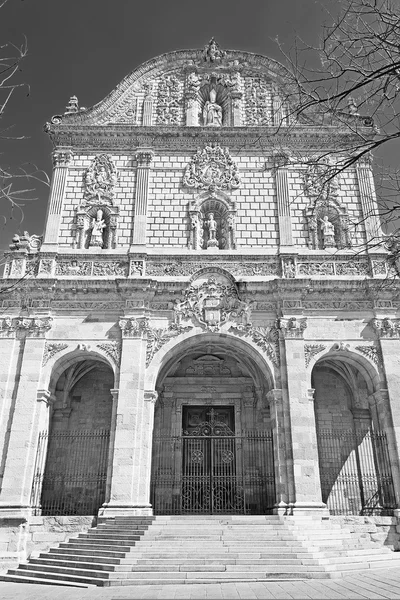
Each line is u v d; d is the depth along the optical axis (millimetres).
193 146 33844
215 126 33688
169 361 30391
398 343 27812
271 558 17812
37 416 26359
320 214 32344
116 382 27094
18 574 19859
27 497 24703
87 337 28062
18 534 23422
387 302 28641
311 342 27953
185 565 17250
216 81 36406
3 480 24828
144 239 30812
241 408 31453
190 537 19875
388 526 24156
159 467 29734
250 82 36000
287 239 30797
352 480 28719
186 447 30375
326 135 33188
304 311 28562
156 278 29312
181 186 32688
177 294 28984
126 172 33188
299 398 26375
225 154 33375
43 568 19625
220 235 32375
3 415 26391
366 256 29844
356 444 29500
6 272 29734
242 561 17547
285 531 20516
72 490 28562
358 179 32656
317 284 28781
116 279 28656
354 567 18188
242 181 32750
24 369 27156
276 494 25281
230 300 28781
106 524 22656
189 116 34656
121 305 28766
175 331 28234
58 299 28922
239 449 30234
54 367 27734
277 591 13945
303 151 33312
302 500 24297
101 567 17844
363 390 30656
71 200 32438
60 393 30406
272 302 28859
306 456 25156
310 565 17281
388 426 26250
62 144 33875
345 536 21953
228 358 32688
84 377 31688
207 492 28859
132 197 32500
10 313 28641
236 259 30031
